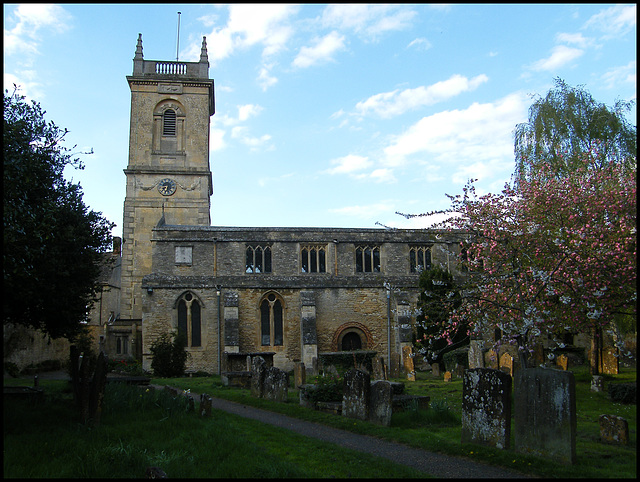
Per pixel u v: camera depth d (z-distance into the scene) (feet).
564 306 58.39
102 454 33.30
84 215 59.26
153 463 31.91
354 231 121.39
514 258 58.23
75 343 96.02
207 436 39.65
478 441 37.52
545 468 31.01
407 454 36.60
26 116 50.34
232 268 115.85
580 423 47.98
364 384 48.44
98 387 43.47
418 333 99.76
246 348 111.45
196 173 150.82
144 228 146.41
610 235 56.70
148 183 148.97
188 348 109.40
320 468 32.30
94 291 63.57
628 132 90.94
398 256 121.60
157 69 157.48
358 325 115.65
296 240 118.73
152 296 110.11
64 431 40.68
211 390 74.90
